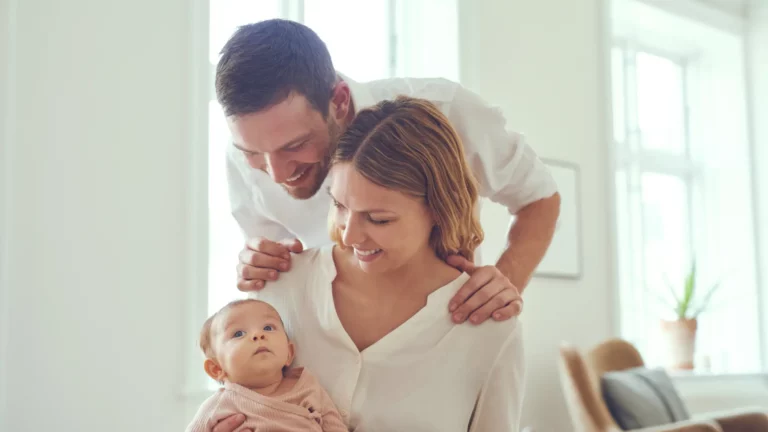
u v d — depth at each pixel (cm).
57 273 265
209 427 129
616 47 529
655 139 554
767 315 532
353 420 129
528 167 184
